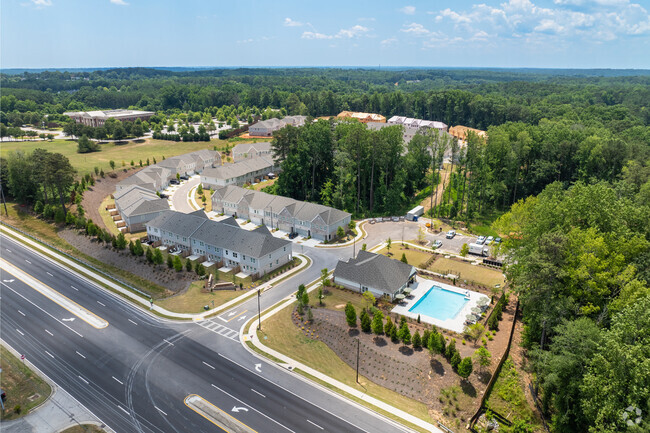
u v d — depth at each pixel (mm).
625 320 43094
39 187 122562
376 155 127188
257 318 70062
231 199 121688
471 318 67000
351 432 47188
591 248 58188
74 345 62844
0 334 65312
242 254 85312
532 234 70750
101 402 51625
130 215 106625
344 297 76812
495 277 84812
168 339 64500
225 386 54344
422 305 74312
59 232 105000
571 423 48750
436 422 48656
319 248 100812
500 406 51500
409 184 139250
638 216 66250
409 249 100000
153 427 47812
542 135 135125
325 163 136000
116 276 84500
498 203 131125
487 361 54000
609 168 122500
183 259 92562
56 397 52594
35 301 75062
